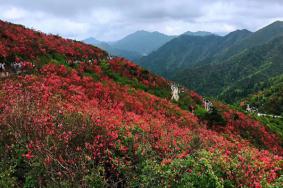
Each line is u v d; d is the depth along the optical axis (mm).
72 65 35594
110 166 13500
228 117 40469
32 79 25719
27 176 11648
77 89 26750
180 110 34500
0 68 27531
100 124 15617
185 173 11953
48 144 12680
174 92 40844
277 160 17266
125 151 14367
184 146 16438
